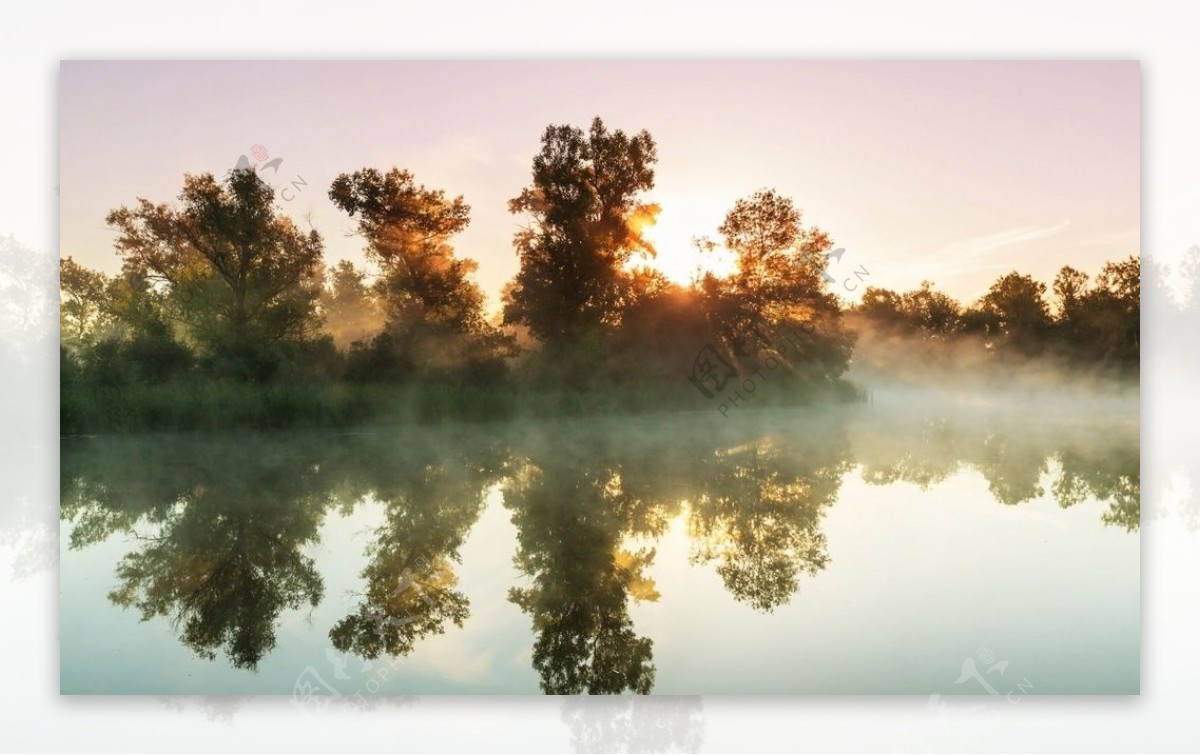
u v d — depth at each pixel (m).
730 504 8.86
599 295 20.94
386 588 5.96
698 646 4.78
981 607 5.38
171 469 12.20
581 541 7.19
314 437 17.00
